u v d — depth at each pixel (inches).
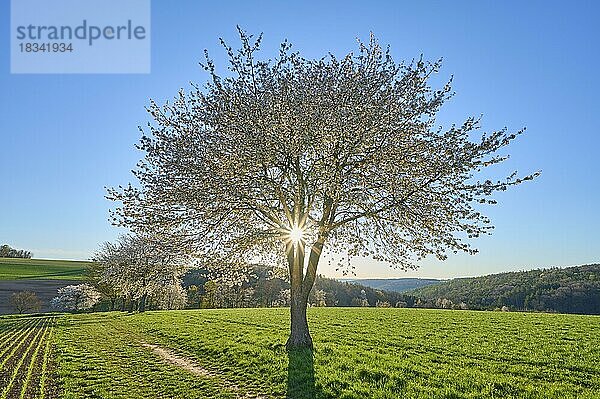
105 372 745.6
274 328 1339.8
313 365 723.4
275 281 3774.6
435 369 735.1
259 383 659.4
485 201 770.2
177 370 763.4
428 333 1237.1
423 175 799.7
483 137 800.3
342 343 1023.0
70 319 1936.5
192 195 813.9
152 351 988.6
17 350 1011.9
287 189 848.3
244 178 815.1
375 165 807.1
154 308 3048.7
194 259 858.8
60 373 731.4
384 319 1672.0
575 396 590.2
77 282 4306.1
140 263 868.0
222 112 865.5
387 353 895.7
